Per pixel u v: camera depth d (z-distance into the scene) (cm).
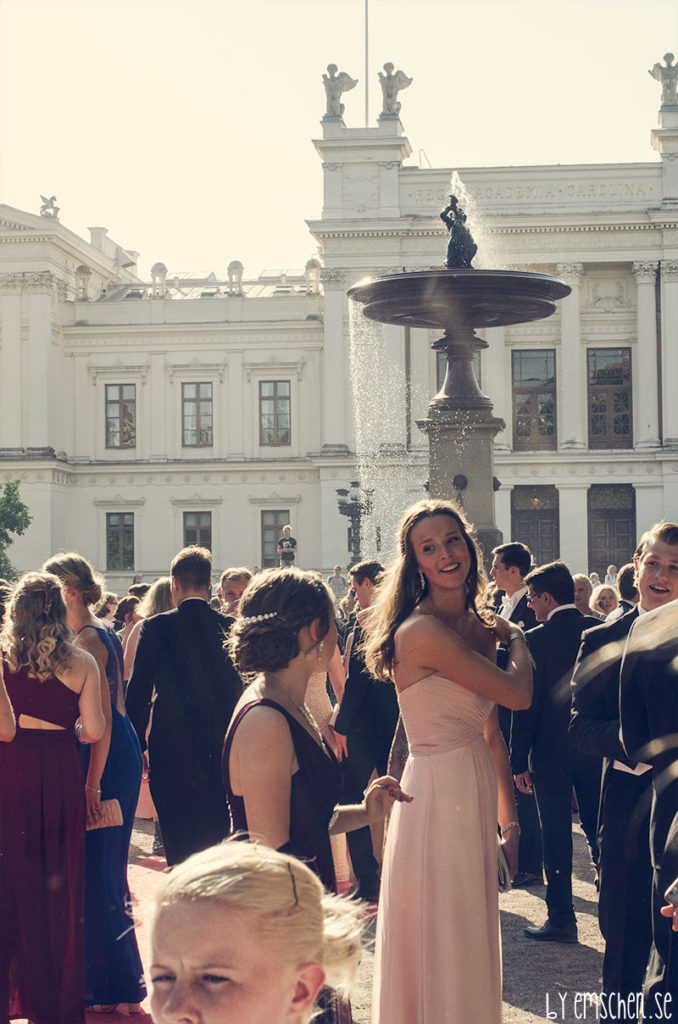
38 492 6209
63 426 6469
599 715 671
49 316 6262
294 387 6353
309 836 462
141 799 1443
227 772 473
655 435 6012
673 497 5966
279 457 6359
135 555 6419
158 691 845
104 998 765
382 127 6031
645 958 653
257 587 492
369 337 6047
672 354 5978
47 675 698
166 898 227
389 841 571
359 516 4128
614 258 5997
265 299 6378
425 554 580
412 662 564
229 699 842
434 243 5988
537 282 1608
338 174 6050
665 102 6009
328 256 6059
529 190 6003
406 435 6062
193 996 221
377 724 989
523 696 572
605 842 667
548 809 906
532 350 6219
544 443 6216
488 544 1708
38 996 680
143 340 6438
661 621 593
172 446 6419
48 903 687
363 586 1062
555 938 898
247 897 223
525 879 1098
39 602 709
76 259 6650
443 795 555
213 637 848
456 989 538
